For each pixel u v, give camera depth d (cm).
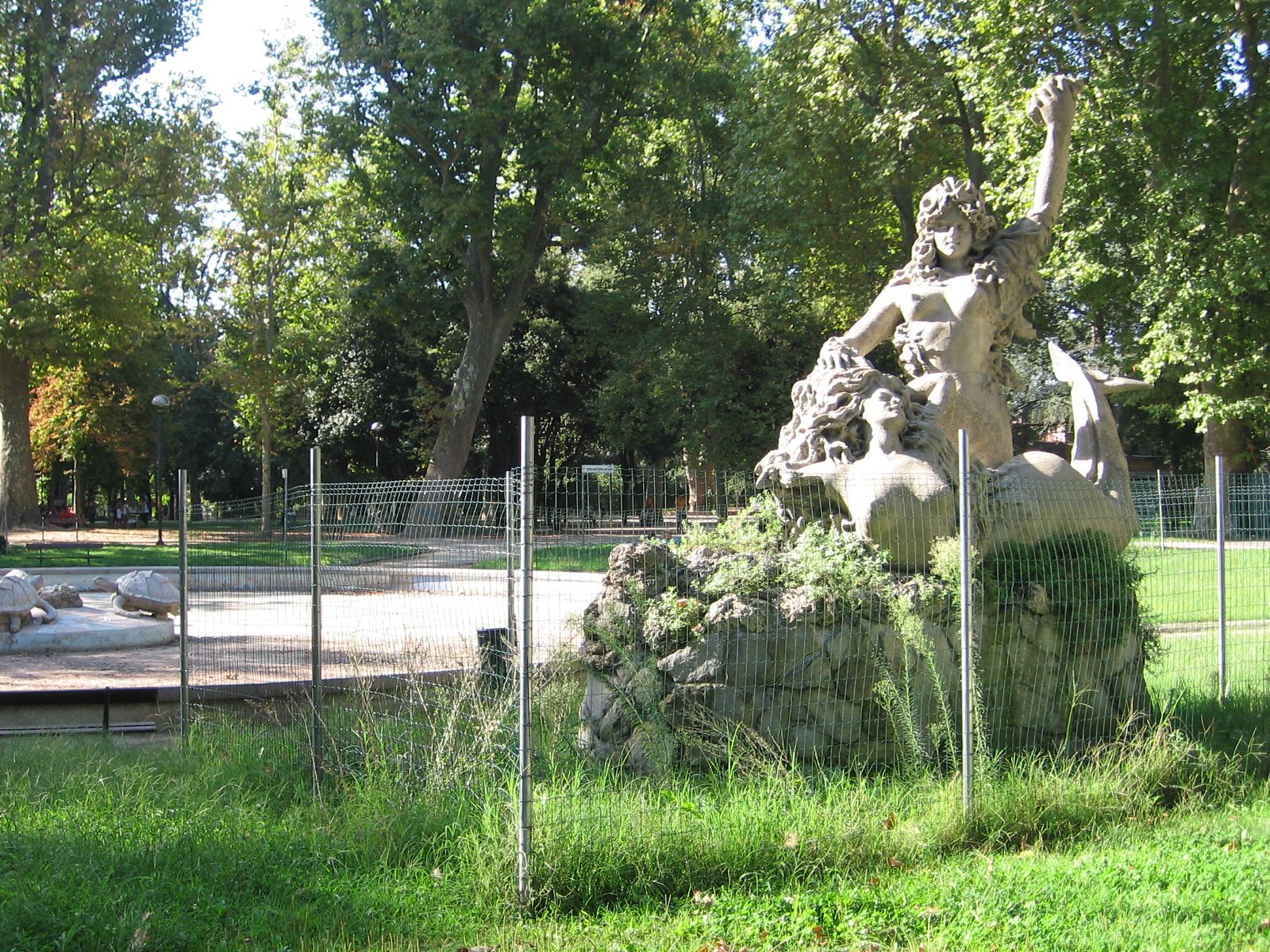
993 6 2727
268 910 584
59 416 5338
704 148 4259
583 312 4475
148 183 4006
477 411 4109
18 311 3744
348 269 4216
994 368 1011
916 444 873
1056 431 4794
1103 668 872
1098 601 873
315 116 3956
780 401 4147
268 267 4378
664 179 4181
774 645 798
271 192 4281
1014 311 1012
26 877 609
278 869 645
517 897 607
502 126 3922
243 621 1041
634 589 827
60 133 3947
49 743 916
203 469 6153
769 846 659
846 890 613
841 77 3231
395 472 5428
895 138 3183
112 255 3891
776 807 693
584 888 615
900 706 771
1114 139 2755
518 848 620
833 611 809
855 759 791
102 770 823
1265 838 698
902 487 845
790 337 4241
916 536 845
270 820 729
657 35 3975
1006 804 722
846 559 836
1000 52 2759
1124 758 812
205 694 1003
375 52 3747
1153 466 5091
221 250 4406
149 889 604
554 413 5188
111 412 5319
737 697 790
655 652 812
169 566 2914
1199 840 692
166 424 5431
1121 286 2978
